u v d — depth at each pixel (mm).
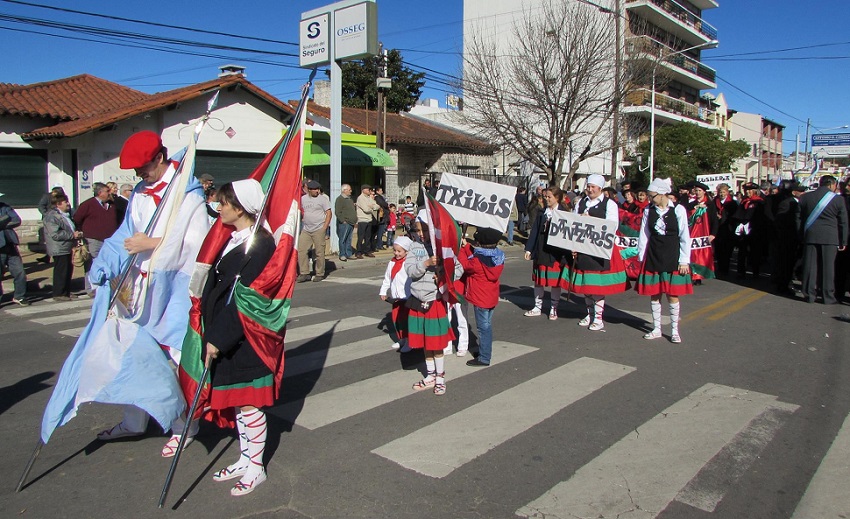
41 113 16250
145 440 4457
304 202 11883
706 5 43625
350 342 7234
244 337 3459
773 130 67875
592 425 4715
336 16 15008
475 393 5438
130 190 10516
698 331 7875
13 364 6359
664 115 36281
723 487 3762
